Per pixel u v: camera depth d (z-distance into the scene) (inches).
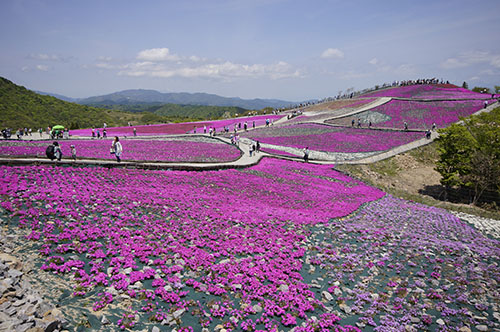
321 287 481.1
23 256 418.0
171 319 354.6
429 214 1050.1
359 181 1493.6
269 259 540.1
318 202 990.4
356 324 394.0
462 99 3120.1
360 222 843.4
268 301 414.0
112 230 546.6
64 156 1135.6
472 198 1546.5
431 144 2121.1
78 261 428.1
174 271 454.6
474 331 392.5
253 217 745.0
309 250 616.4
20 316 274.5
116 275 414.3
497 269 581.3
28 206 572.4
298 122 3255.4
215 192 929.5
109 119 6530.5
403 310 431.2
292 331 366.6
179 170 1106.7
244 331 359.6
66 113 5954.7
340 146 2165.4
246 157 1631.4
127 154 1348.4
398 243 701.9
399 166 1886.1
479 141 1514.5
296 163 1643.7
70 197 654.5
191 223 646.5
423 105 3120.1
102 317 330.0
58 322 296.5
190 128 3462.1
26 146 1448.1
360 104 3722.9
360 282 504.7
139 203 709.3
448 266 589.6
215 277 460.1
